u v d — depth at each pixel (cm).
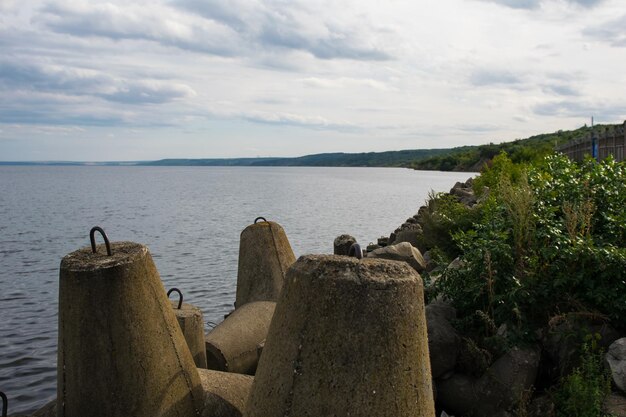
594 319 550
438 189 6719
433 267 901
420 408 319
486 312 570
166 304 431
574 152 2481
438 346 529
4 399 484
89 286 388
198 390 439
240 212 4025
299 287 319
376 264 326
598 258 555
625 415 452
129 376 394
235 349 645
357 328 306
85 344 389
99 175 18925
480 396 514
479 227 676
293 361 311
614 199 673
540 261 596
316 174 18300
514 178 1425
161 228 3088
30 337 1179
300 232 2711
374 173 17975
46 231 3006
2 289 1614
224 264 1917
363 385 304
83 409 389
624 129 1524
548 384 532
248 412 327
